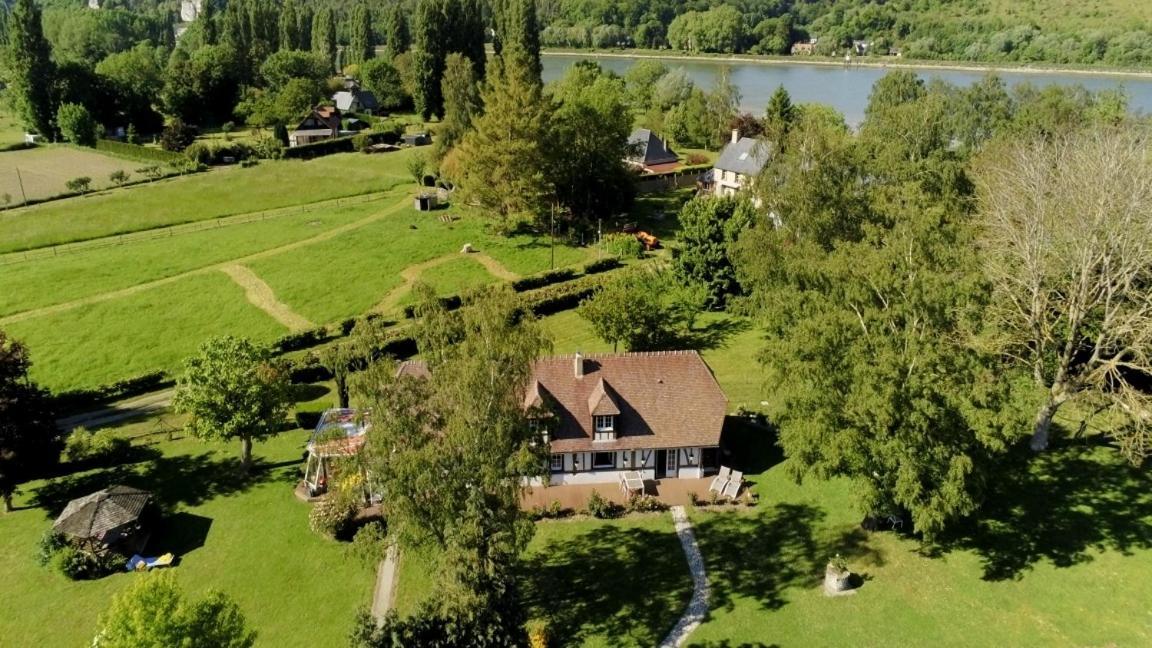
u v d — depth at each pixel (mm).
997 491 46969
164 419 60469
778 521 46344
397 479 31672
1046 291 50094
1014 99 109125
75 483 52312
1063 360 48844
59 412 56844
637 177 109812
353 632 34625
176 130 145250
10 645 38188
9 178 125875
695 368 53531
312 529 46062
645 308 66438
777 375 42469
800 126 65500
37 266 86438
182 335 72312
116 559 43500
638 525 46688
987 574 40531
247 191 117750
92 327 73125
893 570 41375
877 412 36438
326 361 58000
